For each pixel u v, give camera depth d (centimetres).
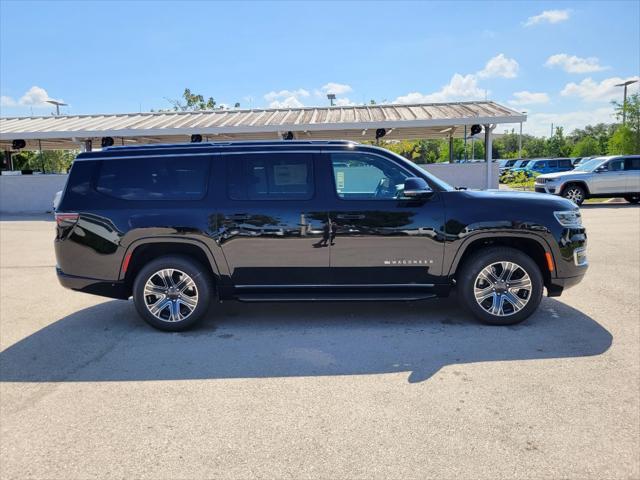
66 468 295
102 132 1789
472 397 370
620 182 1862
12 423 348
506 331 515
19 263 958
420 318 566
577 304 608
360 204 523
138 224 523
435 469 286
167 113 2136
